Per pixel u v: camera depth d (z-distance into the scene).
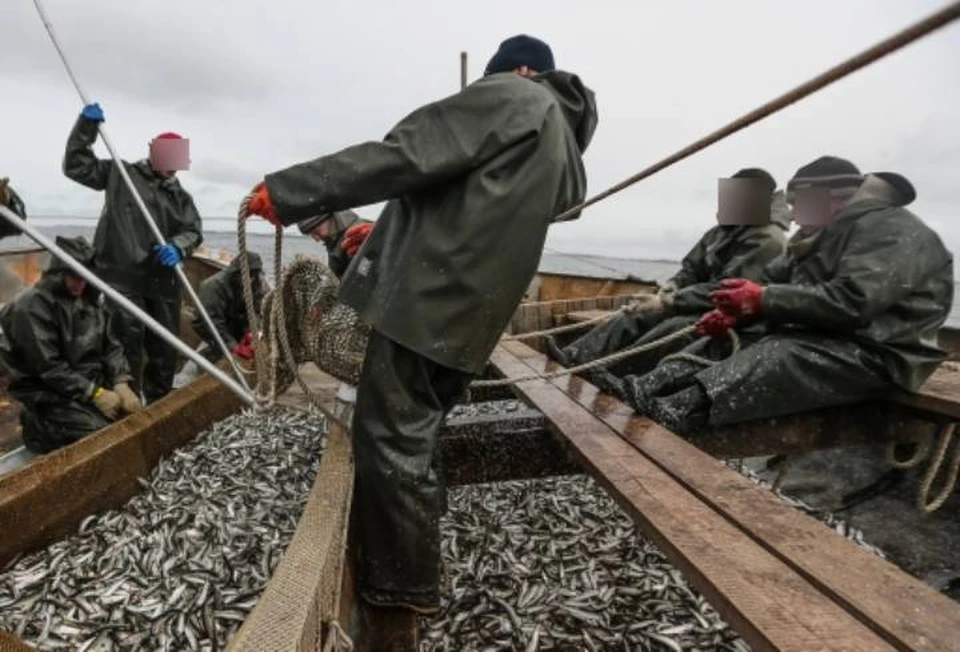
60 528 4.04
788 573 2.08
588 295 13.76
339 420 3.81
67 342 6.12
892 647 1.70
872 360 4.22
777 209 6.59
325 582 2.09
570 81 2.96
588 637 3.36
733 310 4.61
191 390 6.04
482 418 4.05
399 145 2.54
